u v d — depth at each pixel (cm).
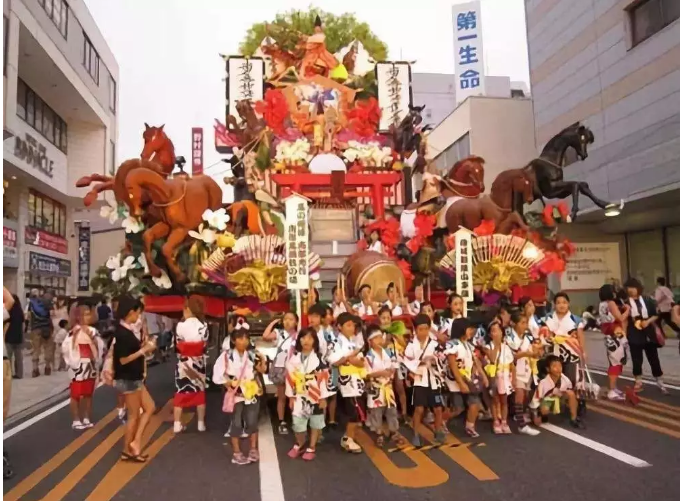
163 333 1662
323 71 1819
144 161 967
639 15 1730
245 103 1529
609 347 949
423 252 1147
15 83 1852
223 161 1669
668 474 564
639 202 1727
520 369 747
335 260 1267
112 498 525
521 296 1079
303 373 644
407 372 718
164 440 736
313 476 580
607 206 1191
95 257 2998
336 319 737
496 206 1148
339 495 523
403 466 610
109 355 664
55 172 2562
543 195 1212
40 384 1219
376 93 2016
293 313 815
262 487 548
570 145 1200
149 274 958
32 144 2289
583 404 775
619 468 586
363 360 674
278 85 1906
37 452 688
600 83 1884
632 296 971
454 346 715
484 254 1035
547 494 515
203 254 959
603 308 979
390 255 1127
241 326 749
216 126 1628
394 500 507
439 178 1276
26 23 1942
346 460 636
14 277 2278
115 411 938
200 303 810
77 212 3061
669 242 1856
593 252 2019
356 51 2031
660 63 1631
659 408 877
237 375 636
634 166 1733
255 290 898
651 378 1140
